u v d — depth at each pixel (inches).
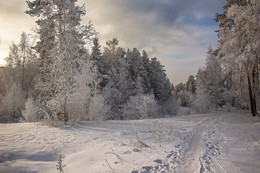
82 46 615.2
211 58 1437.0
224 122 631.8
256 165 190.5
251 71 770.8
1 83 1486.2
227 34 729.6
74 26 577.9
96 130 479.8
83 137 399.5
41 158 284.0
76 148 327.6
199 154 243.8
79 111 619.8
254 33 594.6
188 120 717.3
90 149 315.0
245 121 648.4
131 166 213.2
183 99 3122.5
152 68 1836.9
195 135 397.4
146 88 1491.1
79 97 590.6
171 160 224.1
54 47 553.6
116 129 495.2
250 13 583.5
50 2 560.4
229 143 303.6
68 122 547.8
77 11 588.1
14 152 295.7
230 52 705.0
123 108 1203.2
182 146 297.1
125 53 1758.1
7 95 1224.2
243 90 895.7
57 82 567.8
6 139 367.2
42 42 587.5
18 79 1462.8
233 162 203.9
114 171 200.8
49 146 332.8
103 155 274.2
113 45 1395.2
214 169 186.2
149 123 619.2
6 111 1128.8
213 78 1433.3
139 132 455.5
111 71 1304.1
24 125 553.3
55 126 530.9
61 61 547.8
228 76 884.0
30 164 245.6
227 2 850.8
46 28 544.7
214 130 454.9
